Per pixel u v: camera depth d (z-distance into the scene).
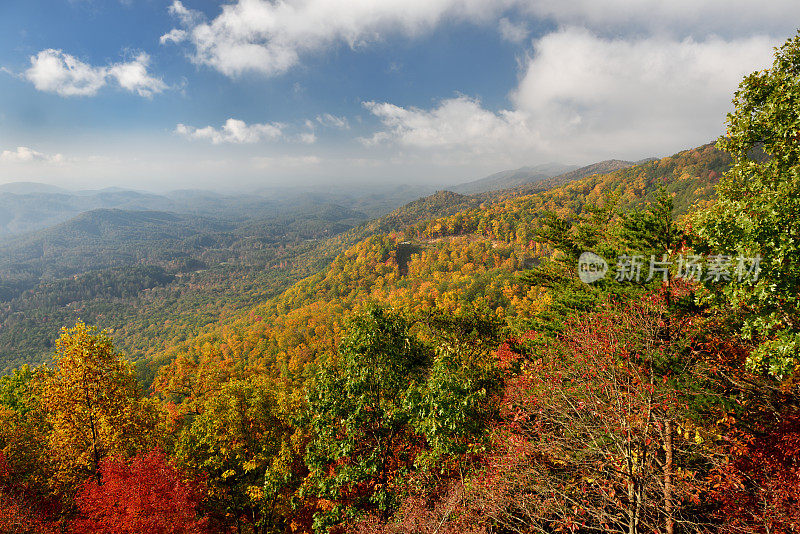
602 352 8.02
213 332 151.88
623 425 7.09
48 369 15.70
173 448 18.42
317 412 11.50
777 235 7.07
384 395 12.14
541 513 7.73
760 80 8.59
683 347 8.56
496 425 10.95
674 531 7.39
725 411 8.30
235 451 16.28
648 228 12.18
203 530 14.54
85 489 12.66
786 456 7.29
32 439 16.84
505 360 15.15
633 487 7.21
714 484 7.30
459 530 7.82
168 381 34.88
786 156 7.88
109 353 16.00
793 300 7.16
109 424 15.18
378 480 11.34
